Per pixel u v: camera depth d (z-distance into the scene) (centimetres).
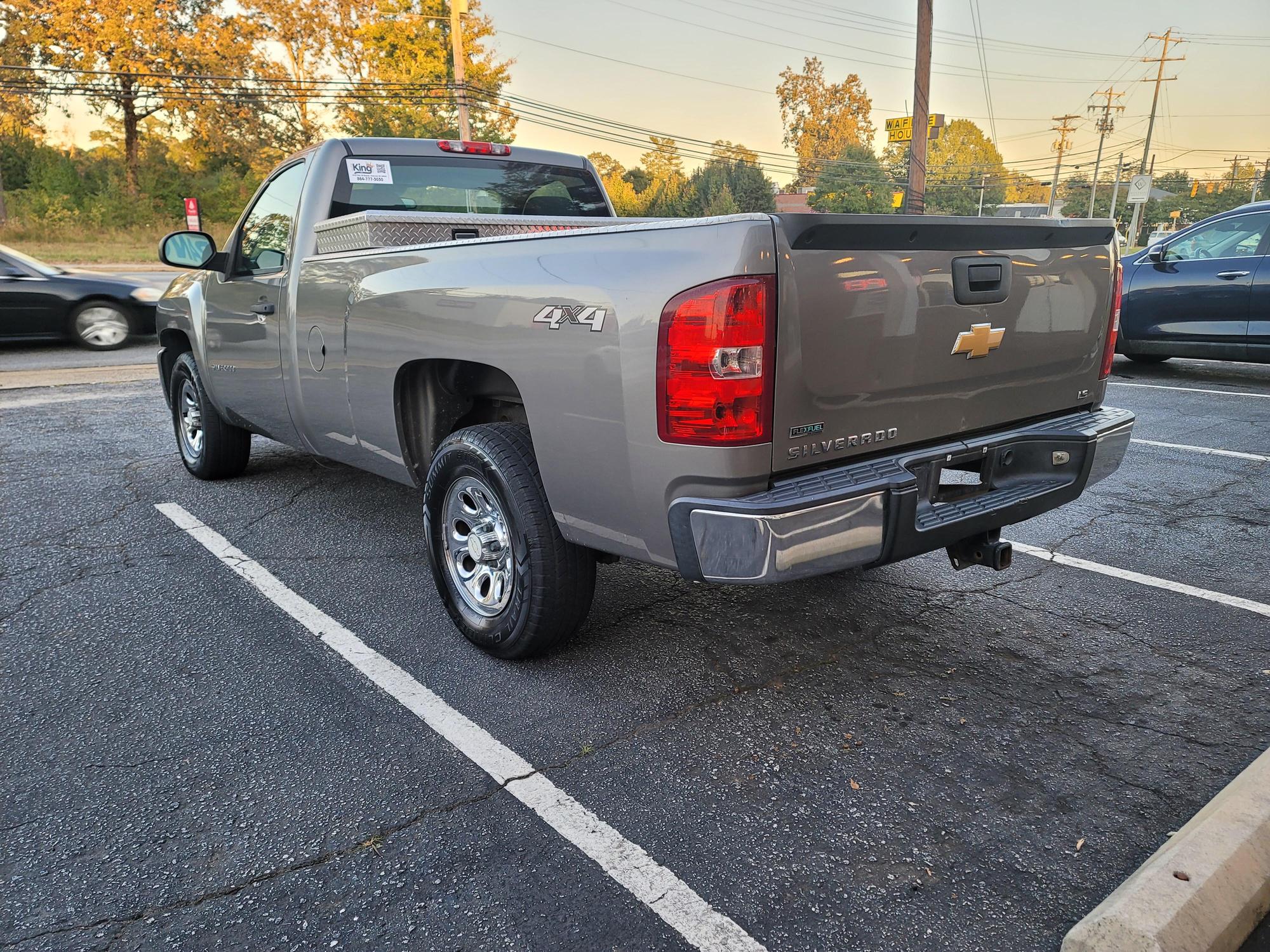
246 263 452
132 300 1145
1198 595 378
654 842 222
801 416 238
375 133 4225
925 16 2184
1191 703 290
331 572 400
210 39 4031
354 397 364
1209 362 1061
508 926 195
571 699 292
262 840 222
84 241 3566
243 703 288
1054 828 228
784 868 213
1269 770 223
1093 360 331
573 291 255
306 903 201
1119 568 408
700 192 5644
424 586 386
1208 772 252
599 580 392
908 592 380
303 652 324
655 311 234
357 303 349
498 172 458
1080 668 313
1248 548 434
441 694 295
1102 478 324
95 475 556
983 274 273
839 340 239
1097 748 265
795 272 226
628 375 241
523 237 277
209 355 483
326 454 415
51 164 4050
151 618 351
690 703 289
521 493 286
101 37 3828
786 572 231
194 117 4197
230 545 434
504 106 4222
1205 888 183
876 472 250
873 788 245
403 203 430
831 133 6744
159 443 642
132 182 4106
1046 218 289
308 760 257
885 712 284
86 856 216
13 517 472
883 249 245
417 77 4122
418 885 207
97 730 272
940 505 277
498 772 252
